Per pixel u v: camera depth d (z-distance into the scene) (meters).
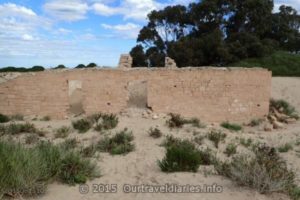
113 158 12.47
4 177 7.43
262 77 22.80
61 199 7.64
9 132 16.31
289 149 16.05
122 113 20.62
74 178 8.80
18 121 19.31
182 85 21.28
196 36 55.69
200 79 21.50
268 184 8.23
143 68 21.47
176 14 55.34
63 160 9.16
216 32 49.50
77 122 17.80
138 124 18.59
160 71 21.03
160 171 10.51
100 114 19.41
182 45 49.88
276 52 51.31
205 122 21.50
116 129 17.39
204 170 10.31
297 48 59.38
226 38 53.53
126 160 12.20
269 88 23.06
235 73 22.08
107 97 20.72
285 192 8.34
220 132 17.55
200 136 16.64
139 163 11.73
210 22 54.69
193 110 21.50
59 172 8.74
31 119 19.92
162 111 21.16
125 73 20.77
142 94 25.17
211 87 21.67
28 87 20.16
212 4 53.06
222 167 10.12
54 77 20.23
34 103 20.27
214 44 48.56
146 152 13.48
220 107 21.91
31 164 8.02
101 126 17.45
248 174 8.59
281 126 22.08
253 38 50.03
